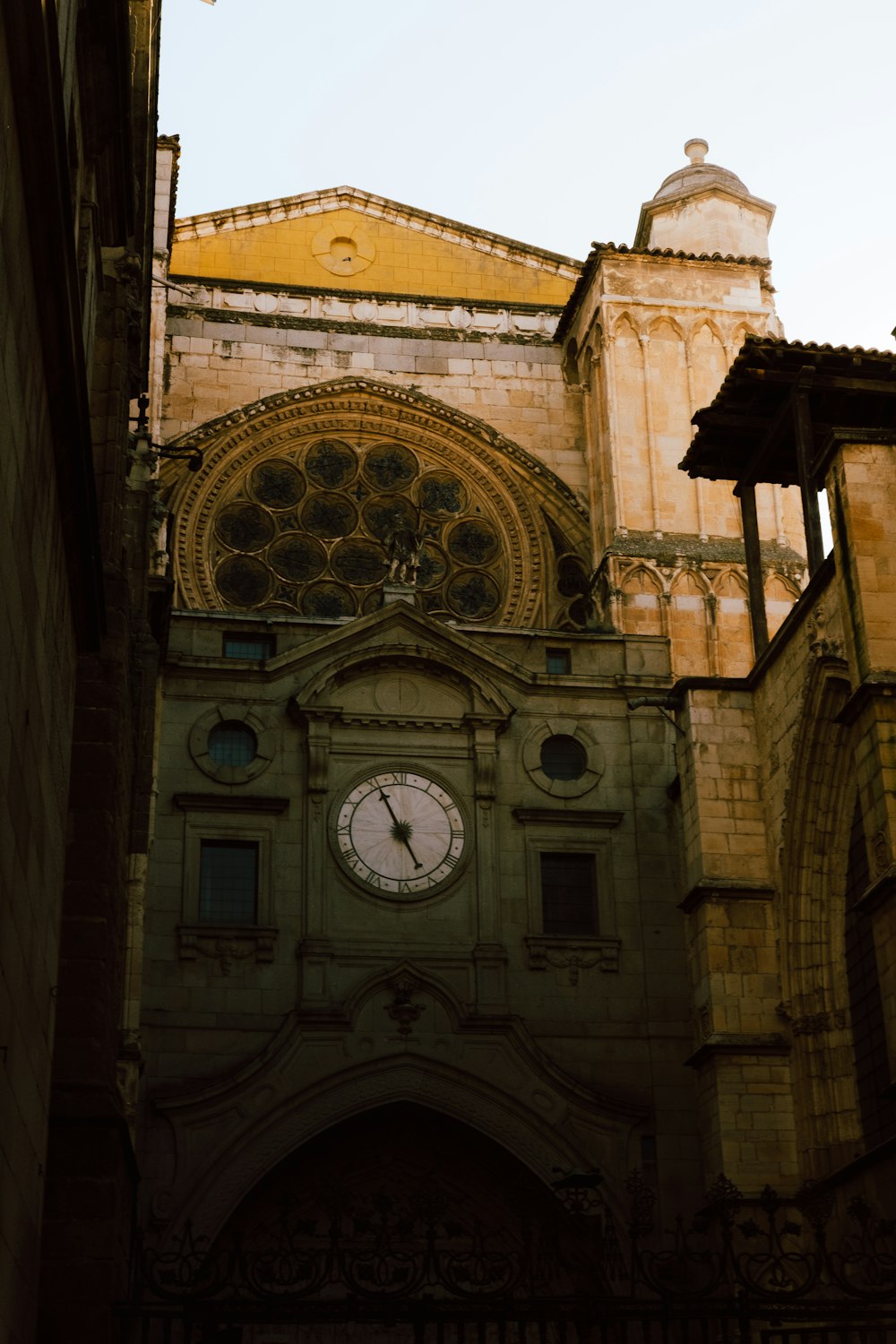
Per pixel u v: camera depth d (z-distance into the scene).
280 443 46.44
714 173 50.78
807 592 34.28
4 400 14.89
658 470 44.41
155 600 33.22
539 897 37.03
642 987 36.41
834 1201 30.55
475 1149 35.56
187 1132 33.62
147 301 36.84
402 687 38.34
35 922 18.09
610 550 42.91
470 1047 35.22
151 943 35.25
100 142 24.17
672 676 40.22
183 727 37.28
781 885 34.88
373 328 48.34
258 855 36.50
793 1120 33.66
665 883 37.44
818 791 34.19
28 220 15.83
